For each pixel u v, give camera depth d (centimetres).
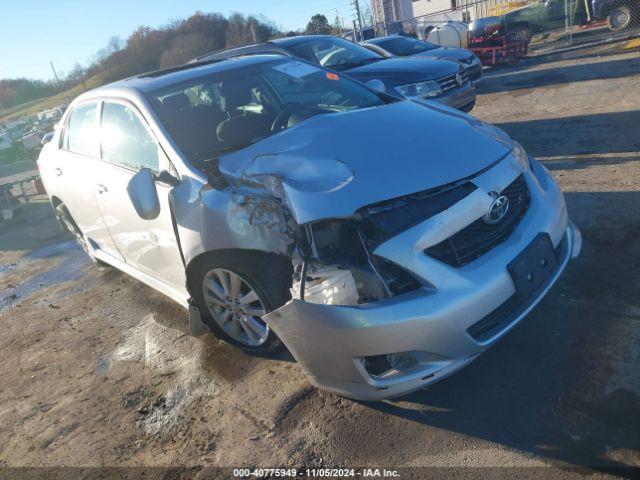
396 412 255
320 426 257
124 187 350
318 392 279
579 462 209
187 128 330
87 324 425
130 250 379
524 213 267
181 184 299
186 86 365
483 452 224
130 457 267
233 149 313
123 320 418
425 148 270
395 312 221
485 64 1371
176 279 337
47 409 321
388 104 354
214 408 288
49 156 495
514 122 748
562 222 276
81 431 295
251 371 310
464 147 272
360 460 234
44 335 422
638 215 390
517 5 2356
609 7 1426
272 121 343
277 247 250
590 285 320
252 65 397
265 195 255
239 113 349
